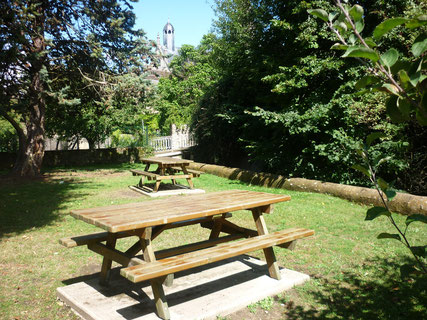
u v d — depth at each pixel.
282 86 11.30
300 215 7.14
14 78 13.48
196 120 18.72
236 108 15.17
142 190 10.58
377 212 1.44
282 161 12.84
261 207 4.23
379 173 10.31
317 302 3.45
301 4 10.79
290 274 4.04
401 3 10.29
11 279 4.06
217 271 4.18
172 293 3.54
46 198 9.44
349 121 10.48
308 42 10.94
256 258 4.71
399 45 9.85
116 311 3.11
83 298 3.40
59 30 15.53
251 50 13.38
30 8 11.80
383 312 3.23
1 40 11.52
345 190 8.76
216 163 17.98
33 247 5.24
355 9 1.10
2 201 8.98
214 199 4.14
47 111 18.47
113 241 3.64
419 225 6.27
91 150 20.83
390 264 4.40
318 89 11.59
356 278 4.01
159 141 23.83
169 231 6.04
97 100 17.20
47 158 19.67
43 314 3.23
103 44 16.23
